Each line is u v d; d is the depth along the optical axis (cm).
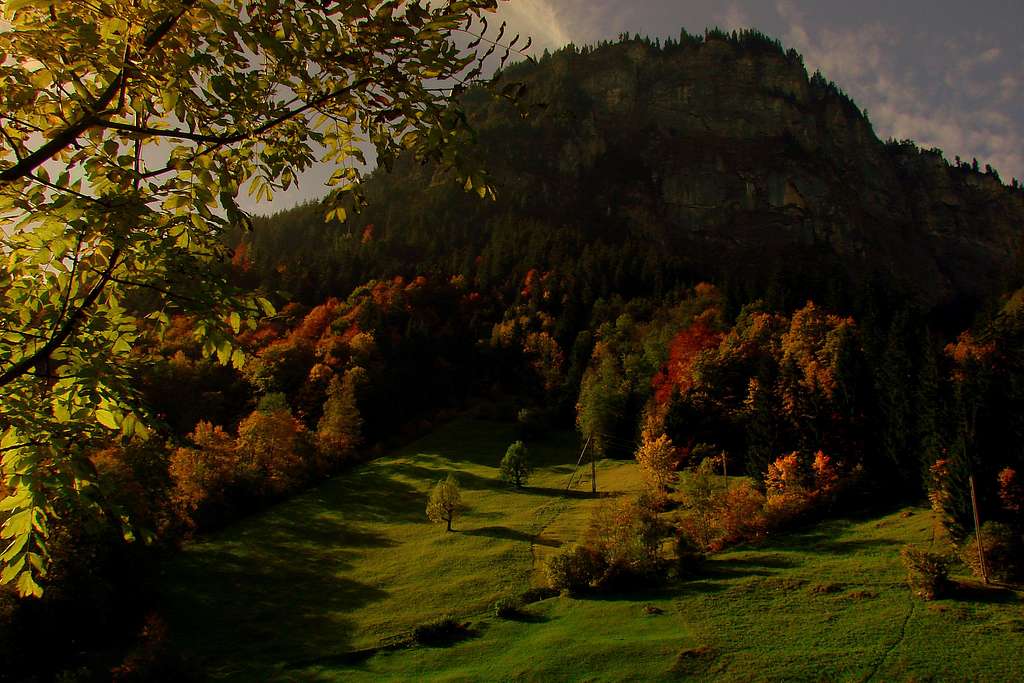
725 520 5162
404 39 531
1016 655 2966
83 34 513
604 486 7356
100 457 4616
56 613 3819
